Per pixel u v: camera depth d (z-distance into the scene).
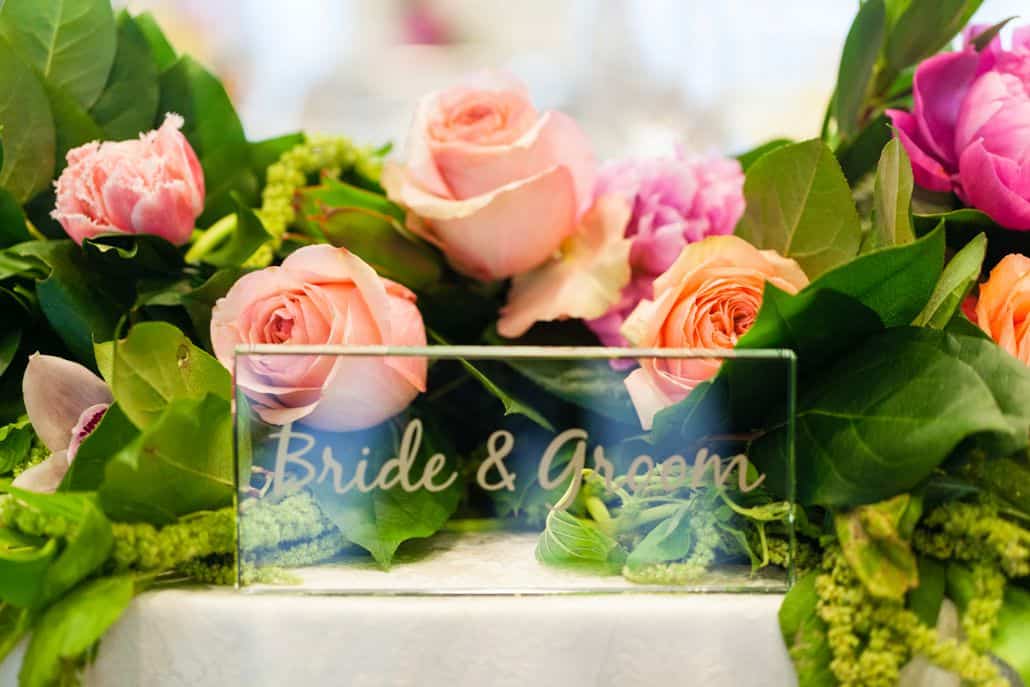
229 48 1.82
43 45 0.68
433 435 0.52
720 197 0.69
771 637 0.45
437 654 0.44
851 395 0.47
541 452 0.50
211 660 0.45
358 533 0.48
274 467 0.48
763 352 0.46
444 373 0.52
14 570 0.42
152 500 0.46
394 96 1.87
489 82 0.67
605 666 0.45
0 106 0.64
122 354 0.48
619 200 0.67
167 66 0.74
